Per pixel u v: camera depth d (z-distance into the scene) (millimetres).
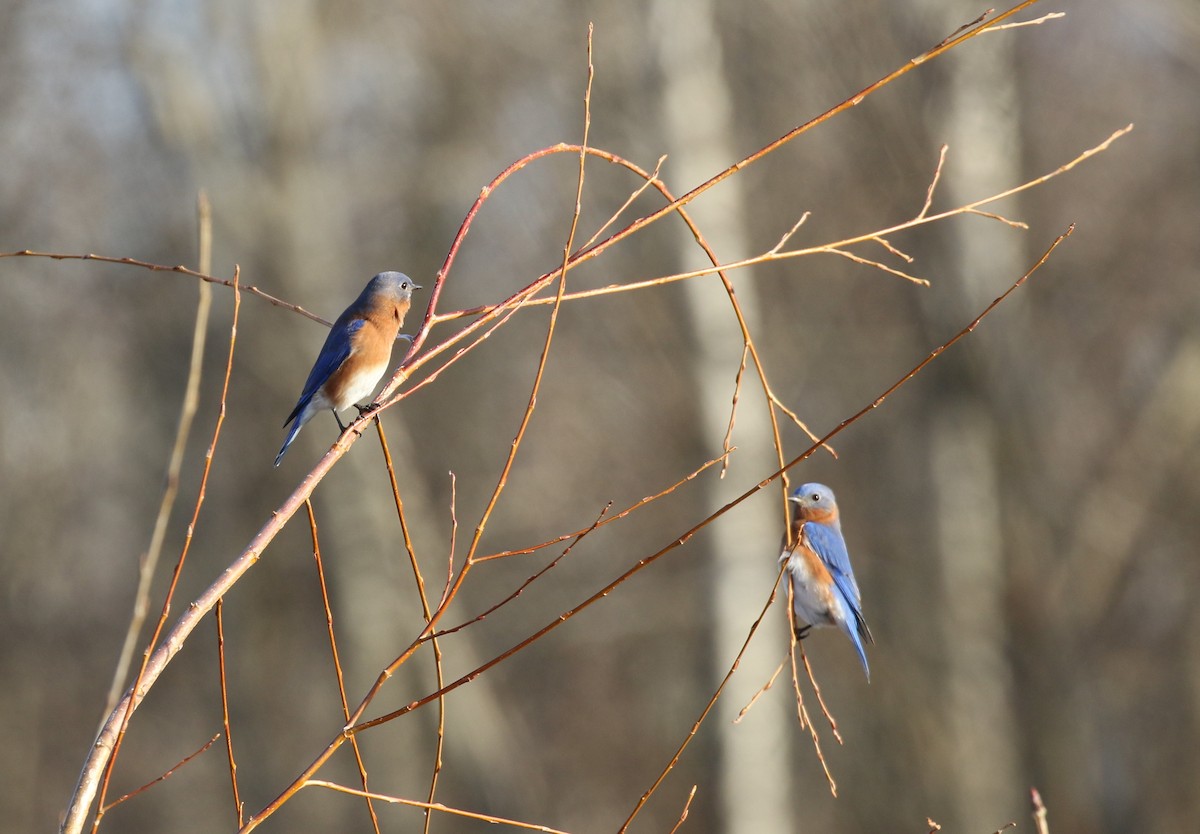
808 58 20266
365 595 25531
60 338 26578
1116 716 21266
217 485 26750
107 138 25250
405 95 26219
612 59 19953
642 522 23531
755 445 19938
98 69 24672
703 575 19969
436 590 25859
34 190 25453
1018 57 21219
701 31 19609
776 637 20156
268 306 25094
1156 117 21891
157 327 25812
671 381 20953
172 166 24938
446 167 25078
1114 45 22000
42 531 27734
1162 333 21906
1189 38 20562
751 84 21188
